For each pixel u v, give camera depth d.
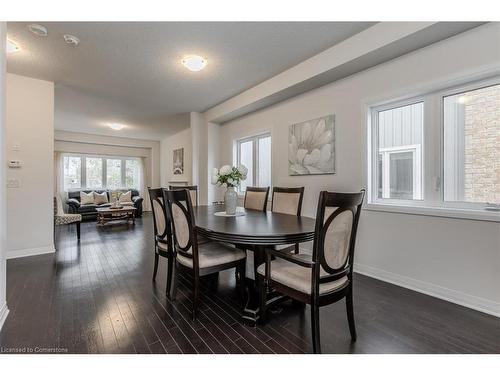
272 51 2.85
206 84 3.78
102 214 5.89
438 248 2.29
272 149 4.06
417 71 2.39
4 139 1.87
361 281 2.64
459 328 1.78
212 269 1.99
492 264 1.99
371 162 2.86
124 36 2.52
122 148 8.19
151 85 3.79
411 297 2.27
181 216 1.99
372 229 2.79
